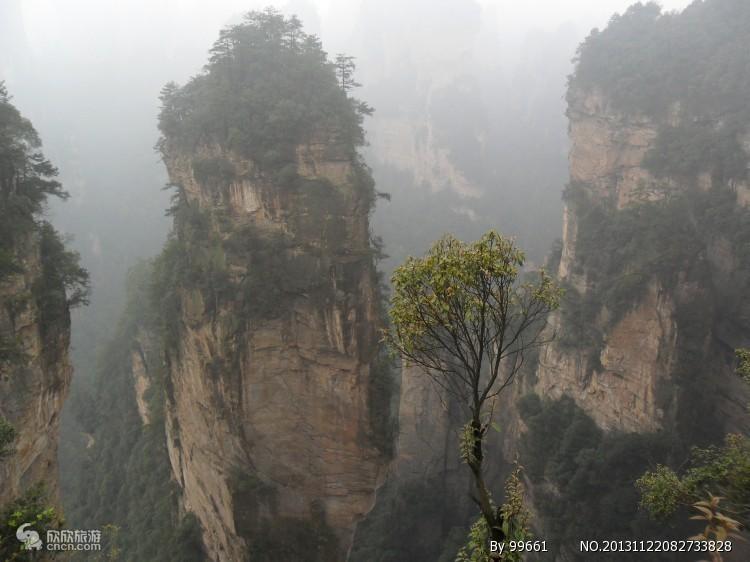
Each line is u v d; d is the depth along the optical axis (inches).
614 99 1667.1
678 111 1546.5
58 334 977.5
